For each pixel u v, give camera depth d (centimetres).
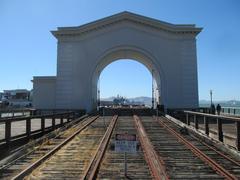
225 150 1549
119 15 4500
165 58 4503
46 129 2294
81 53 4547
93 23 4497
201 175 1117
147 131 2344
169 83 4466
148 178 1084
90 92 4488
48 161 1341
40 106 4712
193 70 4472
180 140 1909
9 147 1603
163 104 4434
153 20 4459
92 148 1650
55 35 4550
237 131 1494
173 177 1090
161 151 1577
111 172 1160
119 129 2467
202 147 1706
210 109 4147
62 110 4328
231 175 1094
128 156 1434
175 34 4506
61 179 1069
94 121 3086
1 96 10806
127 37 4547
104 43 4547
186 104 4419
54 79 4716
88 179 1044
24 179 1072
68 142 1848
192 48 4494
